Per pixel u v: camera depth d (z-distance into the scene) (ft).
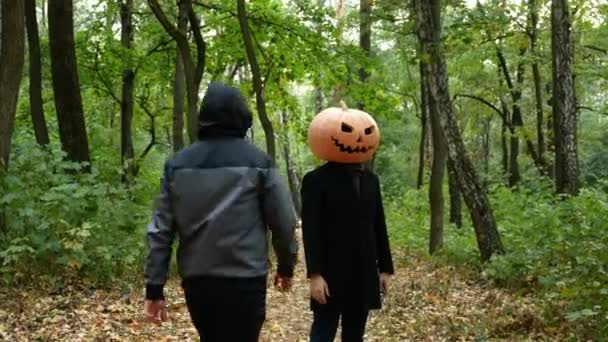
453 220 65.41
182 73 55.98
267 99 64.54
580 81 81.15
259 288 11.89
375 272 16.07
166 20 41.83
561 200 48.21
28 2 39.81
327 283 15.75
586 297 23.24
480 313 26.84
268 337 24.12
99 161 47.85
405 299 30.42
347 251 15.80
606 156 105.29
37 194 28.91
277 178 12.02
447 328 24.16
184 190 11.78
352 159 15.83
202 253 11.64
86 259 27.94
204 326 12.00
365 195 15.98
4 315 22.76
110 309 25.04
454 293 32.24
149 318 11.94
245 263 11.66
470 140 136.15
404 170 127.54
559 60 49.60
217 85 12.28
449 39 43.11
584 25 70.33
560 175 49.67
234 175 11.76
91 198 30.30
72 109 37.76
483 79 86.53
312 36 52.60
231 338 11.82
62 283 27.43
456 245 46.29
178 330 23.53
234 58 59.41
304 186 16.10
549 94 86.48
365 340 23.21
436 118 49.62
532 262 32.89
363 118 16.06
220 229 11.60
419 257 50.31
